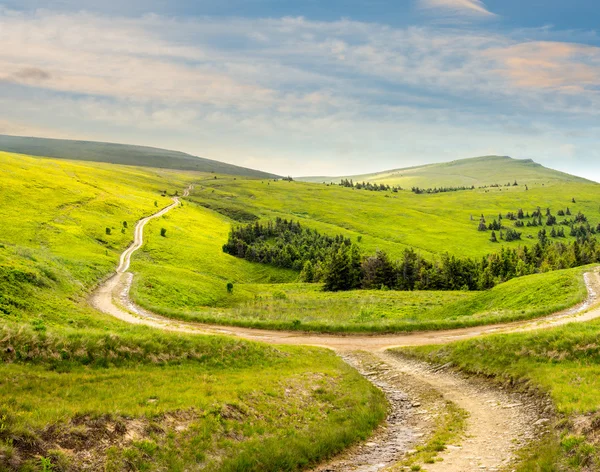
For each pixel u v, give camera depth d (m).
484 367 30.75
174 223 193.75
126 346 25.92
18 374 19.48
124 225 157.62
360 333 48.66
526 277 70.94
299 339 46.25
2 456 12.63
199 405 19.31
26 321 33.25
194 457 16.06
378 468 17.73
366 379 32.19
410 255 124.44
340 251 122.75
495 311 56.31
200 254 155.75
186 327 50.03
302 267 172.12
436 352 36.59
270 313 68.94
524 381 26.58
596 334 29.62
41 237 112.25
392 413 26.39
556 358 28.66
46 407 16.17
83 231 133.50
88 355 23.84
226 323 53.19
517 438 19.45
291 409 22.78
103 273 83.81
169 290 79.25
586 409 18.91
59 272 61.62
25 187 172.12
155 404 18.52
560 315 47.53
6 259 48.75
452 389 29.12
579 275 63.53
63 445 14.19
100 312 52.03
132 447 15.20
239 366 29.17
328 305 79.88
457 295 86.31
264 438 18.86
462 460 17.38
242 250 178.12
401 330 48.72
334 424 22.31
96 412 16.06
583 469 14.78
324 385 27.66
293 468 17.53
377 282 120.25
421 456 18.28
